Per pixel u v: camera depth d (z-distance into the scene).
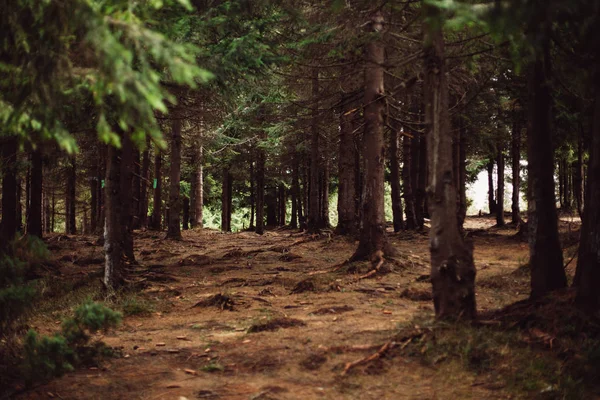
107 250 11.77
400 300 10.13
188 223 49.31
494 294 10.26
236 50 10.81
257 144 31.88
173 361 6.79
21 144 4.76
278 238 28.41
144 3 4.77
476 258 16.53
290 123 24.97
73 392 5.68
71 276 14.14
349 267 13.52
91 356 6.29
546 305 7.07
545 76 7.87
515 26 4.84
